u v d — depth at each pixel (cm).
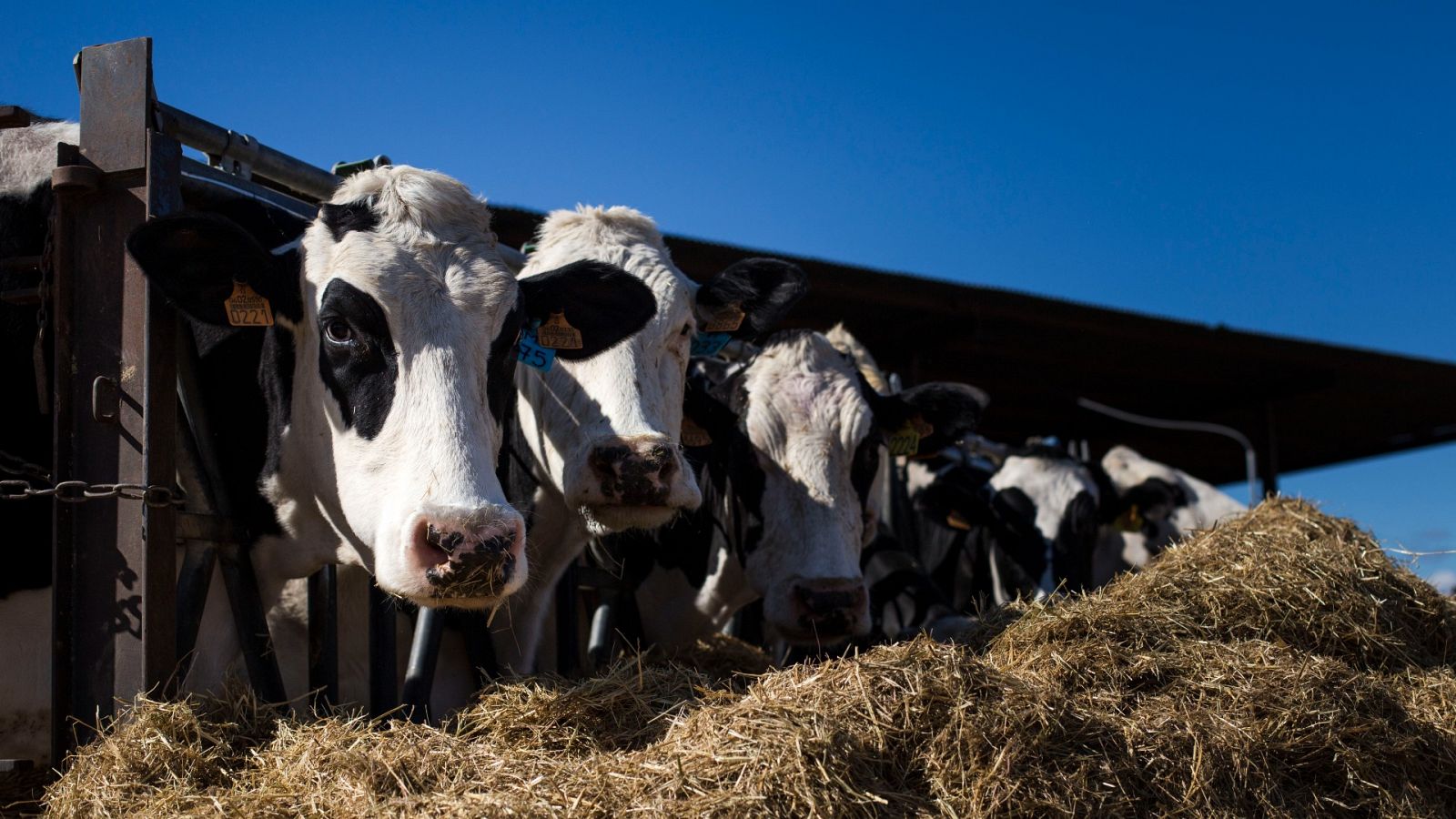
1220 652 368
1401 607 425
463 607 312
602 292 390
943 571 905
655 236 478
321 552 372
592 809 263
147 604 329
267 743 311
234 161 396
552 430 424
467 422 324
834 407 537
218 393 373
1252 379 1456
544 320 392
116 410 340
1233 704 342
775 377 542
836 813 265
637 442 399
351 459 329
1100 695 334
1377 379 1457
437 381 326
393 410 326
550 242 470
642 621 560
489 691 340
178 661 345
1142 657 353
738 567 546
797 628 505
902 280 1051
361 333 331
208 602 368
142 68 346
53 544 337
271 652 368
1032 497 879
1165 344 1247
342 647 400
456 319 335
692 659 483
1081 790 293
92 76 351
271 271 340
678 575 558
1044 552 862
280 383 360
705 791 265
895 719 292
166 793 285
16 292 371
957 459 888
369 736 300
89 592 337
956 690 301
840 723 285
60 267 345
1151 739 315
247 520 372
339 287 333
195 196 369
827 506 521
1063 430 1683
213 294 333
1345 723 350
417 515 306
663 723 321
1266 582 405
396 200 347
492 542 303
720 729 285
